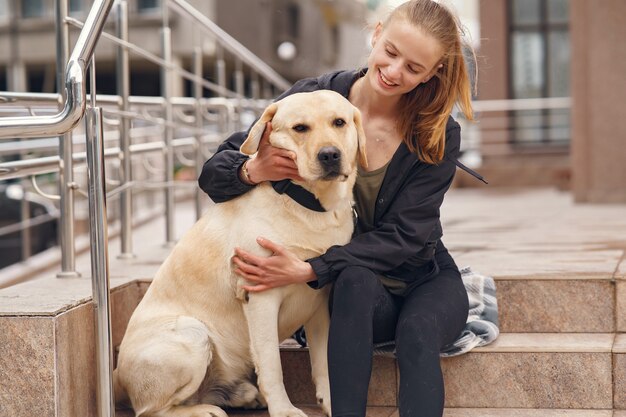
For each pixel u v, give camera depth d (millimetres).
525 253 3611
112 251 4465
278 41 18953
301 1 19953
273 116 2266
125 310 2855
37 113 3582
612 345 2539
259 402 2496
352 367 2152
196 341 2328
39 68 17531
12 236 6355
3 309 2209
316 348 2443
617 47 7652
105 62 16422
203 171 2383
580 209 7199
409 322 2227
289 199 2289
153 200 7395
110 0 2336
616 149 7730
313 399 2672
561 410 2520
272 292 2277
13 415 2195
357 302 2201
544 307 2781
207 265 2395
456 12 2391
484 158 12227
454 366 2582
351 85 2543
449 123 2498
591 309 2752
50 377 2176
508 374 2559
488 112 12188
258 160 2283
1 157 4590
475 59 2467
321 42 21188
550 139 12211
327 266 2252
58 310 2209
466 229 5277
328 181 2223
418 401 2104
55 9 2967
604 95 7723
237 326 2414
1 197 6395
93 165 2205
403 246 2330
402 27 2314
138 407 2348
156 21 15656
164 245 4227
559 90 12203
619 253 3504
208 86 4801
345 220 2350
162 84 4203
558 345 2557
